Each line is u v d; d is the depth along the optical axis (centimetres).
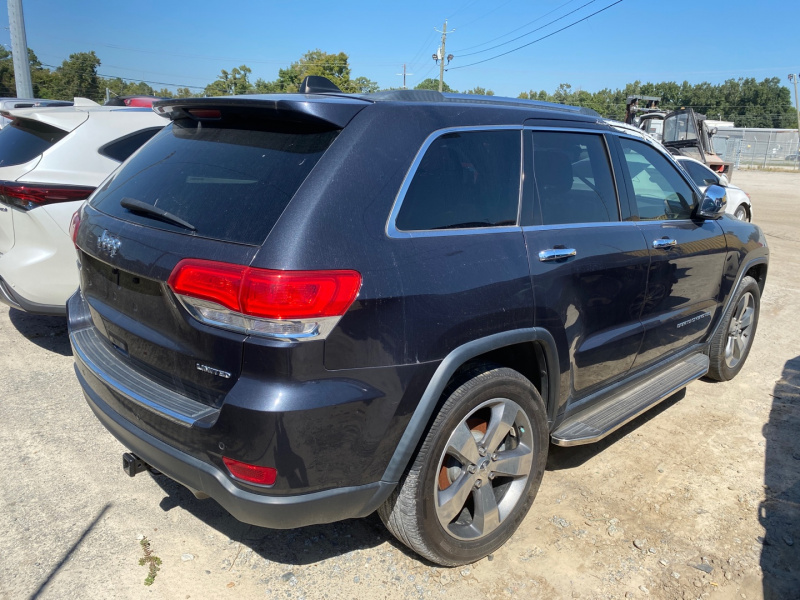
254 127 246
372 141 227
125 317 245
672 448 376
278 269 197
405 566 269
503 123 279
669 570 271
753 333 497
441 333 228
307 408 200
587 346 303
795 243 1118
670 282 360
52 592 246
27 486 311
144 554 270
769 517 310
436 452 238
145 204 239
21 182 410
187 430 213
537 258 269
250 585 255
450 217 246
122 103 700
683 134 1327
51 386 418
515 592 257
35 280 417
